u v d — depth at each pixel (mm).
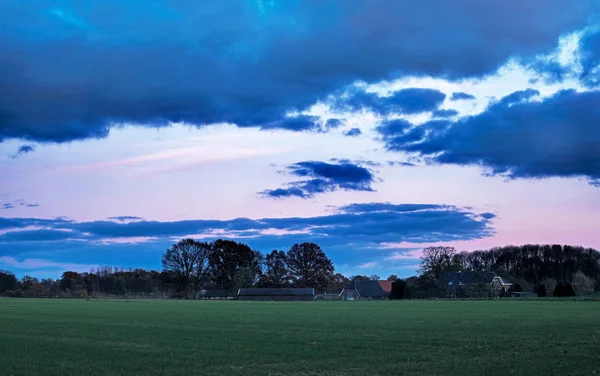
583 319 53094
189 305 107062
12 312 74062
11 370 23828
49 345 33094
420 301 127000
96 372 23250
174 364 25344
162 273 185500
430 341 34062
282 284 197625
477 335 37531
